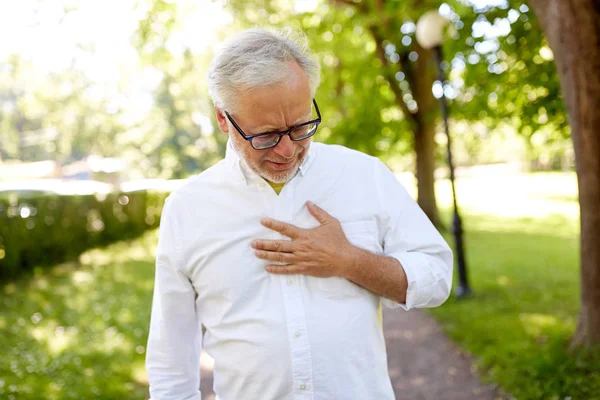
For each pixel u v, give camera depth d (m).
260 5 8.62
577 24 3.09
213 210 1.50
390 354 4.47
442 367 4.07
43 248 8.90
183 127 30.64
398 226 1.53
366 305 1.48
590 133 3.24
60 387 3.67
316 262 1.40
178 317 1.54
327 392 1.42
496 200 20.67
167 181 27.56
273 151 1.34
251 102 1.28
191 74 12.62
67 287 7.26
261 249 1.44
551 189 24.78
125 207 12.84
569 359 3.52
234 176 1.50
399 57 10.29
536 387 3.35
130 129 31.36
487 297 5.96
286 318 1.42
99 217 11.49
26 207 8.41
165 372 1.55
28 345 4.64
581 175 3.40
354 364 1.44
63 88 29.91
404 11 7.48
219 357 1.51
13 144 36.81
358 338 1.45
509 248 9.61
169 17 7.19
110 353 4.41
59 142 35.56
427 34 5.92
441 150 13.28
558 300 5.64
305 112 1.32
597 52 3.08
